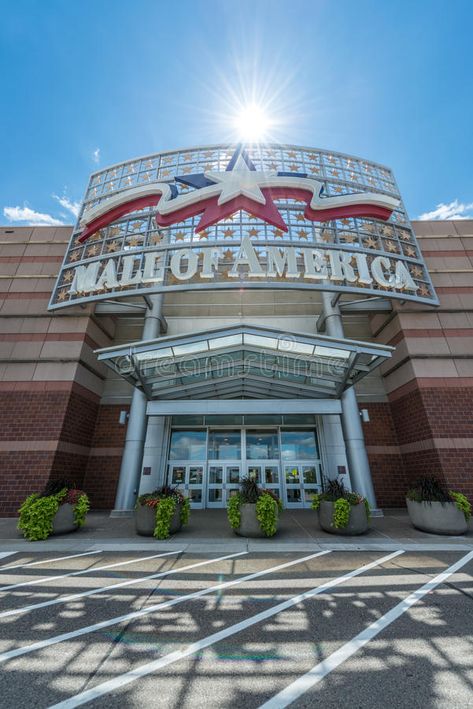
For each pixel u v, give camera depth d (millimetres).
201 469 13781
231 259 12219
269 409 11547
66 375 12336
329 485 8992
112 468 13203
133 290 11750
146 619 3758
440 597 4316
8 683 2656
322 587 4707
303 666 2881
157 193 13422
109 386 14508
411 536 7840
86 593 4523
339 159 15234
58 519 8055
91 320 13570
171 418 14484
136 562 5934
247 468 13844
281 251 12438
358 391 14344
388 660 2955
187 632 3467
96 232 13930
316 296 16406
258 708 2385
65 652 3100
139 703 2441
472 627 3529
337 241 12742
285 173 13742
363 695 2514
